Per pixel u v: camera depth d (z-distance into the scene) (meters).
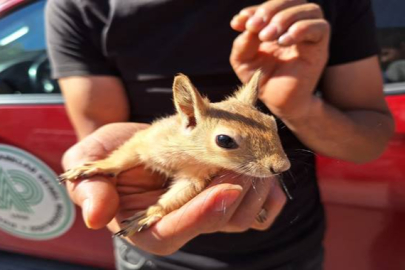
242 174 0.32
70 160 0.34
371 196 0.42
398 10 0.43
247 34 0.31
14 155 0.51
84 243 0.53
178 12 0.34
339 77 0.36
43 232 0.54
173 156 0.33
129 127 0.36
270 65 0.32
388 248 0.42
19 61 0.52
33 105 0.49
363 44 0.36
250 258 0.35
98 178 0.32
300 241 0.36
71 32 0.36
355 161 0.36
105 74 0.36
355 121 0.35
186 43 0.34
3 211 0.55
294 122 0.32
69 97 0.37
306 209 0.36
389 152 0.41
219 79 0.35
